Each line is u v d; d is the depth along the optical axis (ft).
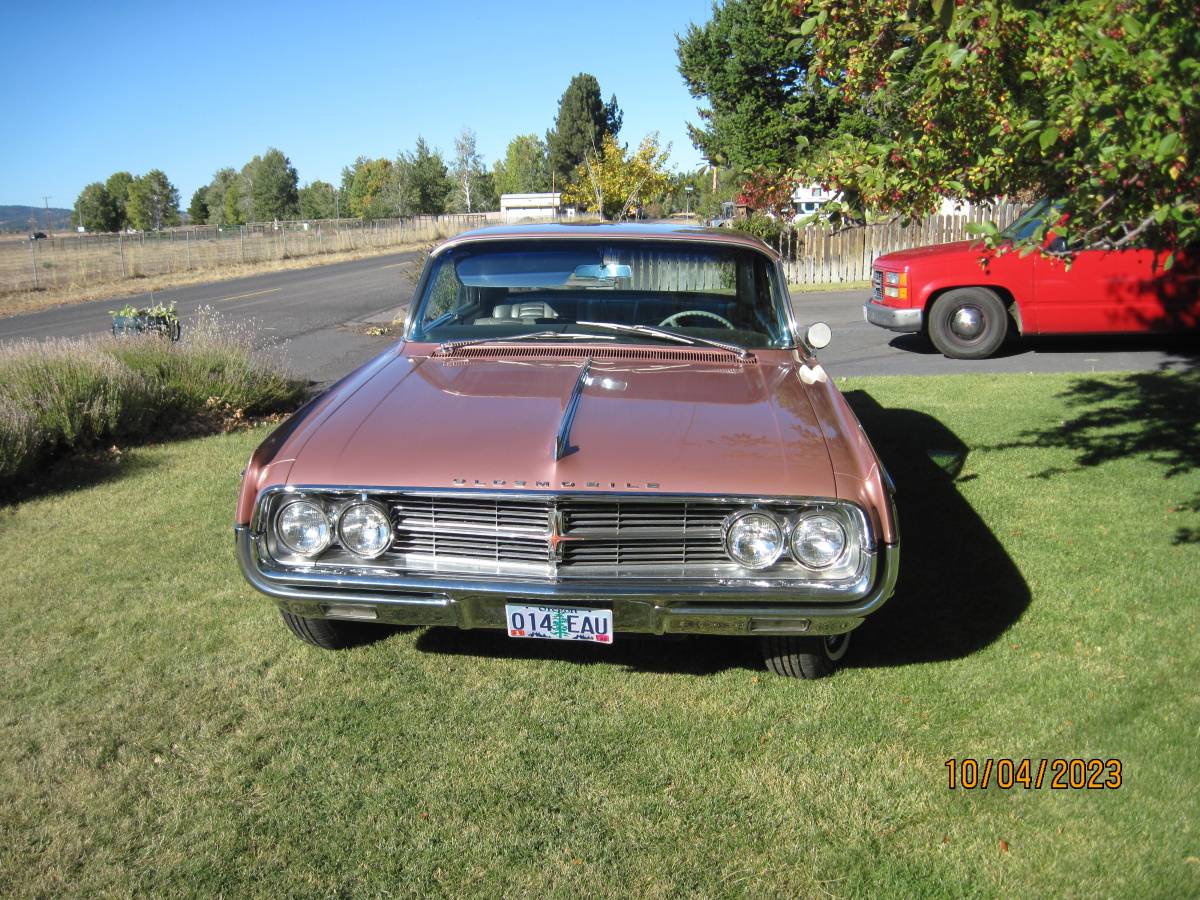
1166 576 14.16
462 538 10.03
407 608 10.11
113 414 23.21
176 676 11.88
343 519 10.05
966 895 8.03
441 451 10.19
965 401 25.86
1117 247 11.84
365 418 11.09
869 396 26.89
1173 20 9.29
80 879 8.32
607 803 9.30
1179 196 10.57
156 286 85.15
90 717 10.93
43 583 14.93
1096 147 10.18
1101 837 8.66
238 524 10.42
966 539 15.90
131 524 17.80
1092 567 14.61
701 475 9.73
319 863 8.53
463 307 14.29
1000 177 13.61
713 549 9.89
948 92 13.09
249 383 27.68
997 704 10.88
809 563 9.71
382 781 9.70
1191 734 10.12
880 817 9.04
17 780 9.73
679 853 8.60
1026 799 9.22
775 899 8.03
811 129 80.94
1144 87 9.38
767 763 9.91
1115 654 11.91
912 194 14.24
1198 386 26.43
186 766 9.98
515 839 8.80
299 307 61.36
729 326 13.91
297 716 10.93
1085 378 28.27
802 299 54.60
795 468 9.86
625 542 9.86
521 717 10.86
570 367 12.65
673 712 10.93
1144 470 19.17
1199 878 8.09
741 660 12.16
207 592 14.56
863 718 10.68
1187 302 31.17
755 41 80.23
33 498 19.57
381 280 83.61
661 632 10.05
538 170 245.04
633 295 14.02
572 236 14.19
